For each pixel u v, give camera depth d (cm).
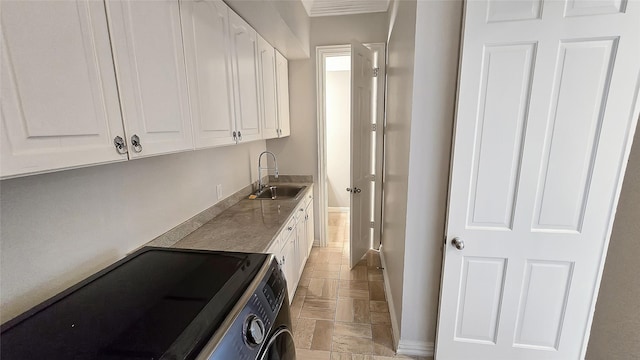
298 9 243
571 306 151
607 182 135
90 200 111
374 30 289
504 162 141
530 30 127
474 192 146
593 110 129
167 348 64
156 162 148
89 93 76
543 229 144
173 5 114
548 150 136
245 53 190
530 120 134
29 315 77
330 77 468
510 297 155
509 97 134
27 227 90
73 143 72
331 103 475
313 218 340
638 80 124
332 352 188
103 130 81
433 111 149
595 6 121
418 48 143
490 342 164
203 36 137
